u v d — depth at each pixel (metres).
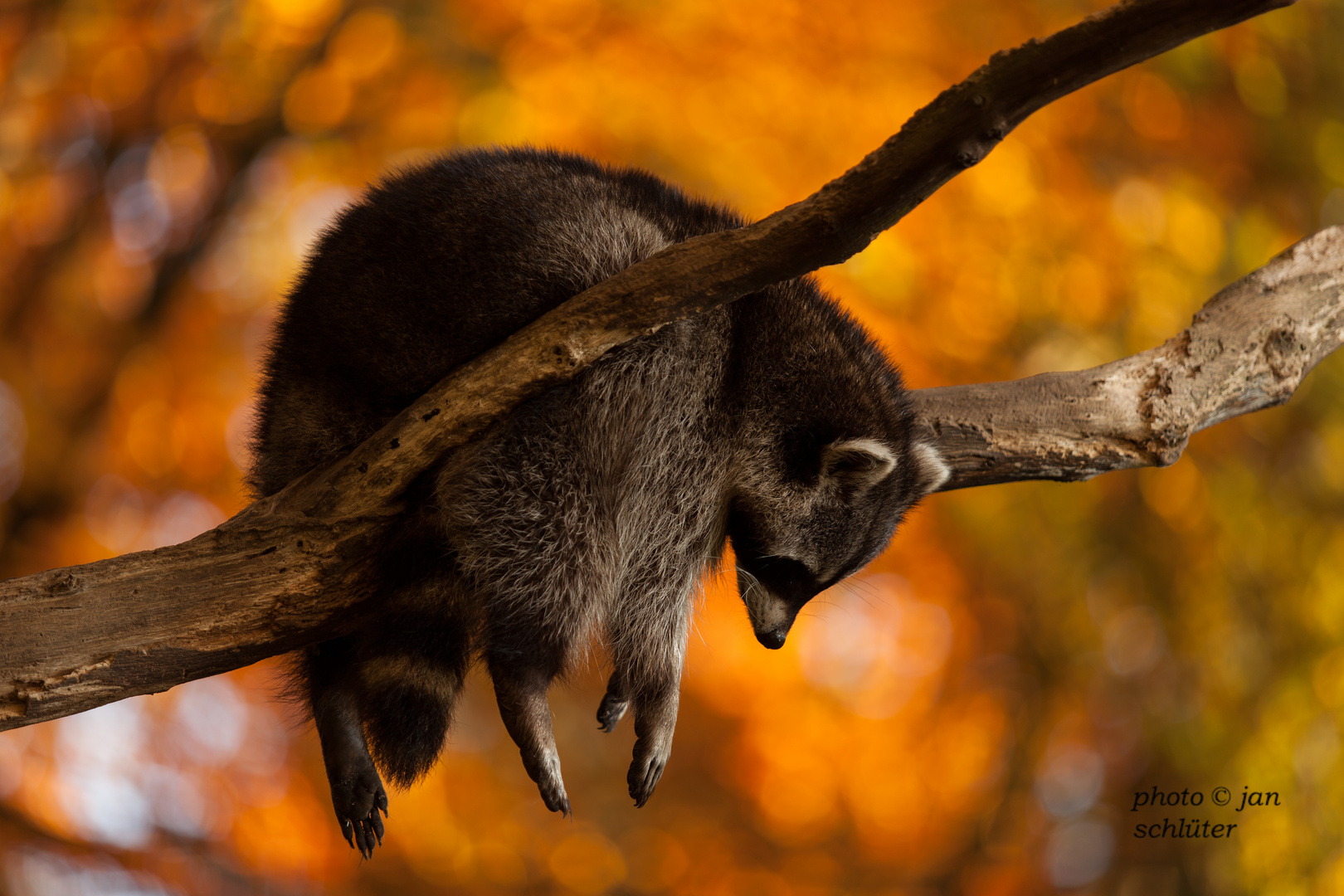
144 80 12.33
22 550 12.34
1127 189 12.16
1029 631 13.29
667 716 5.40
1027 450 5.97
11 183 12.25
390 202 4.95
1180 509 12.26
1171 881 12.15
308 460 4.85
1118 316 11.62
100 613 4.30
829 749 15.17
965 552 13.05
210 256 12.99
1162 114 12.09
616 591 5.28
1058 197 11.69
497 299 4.64
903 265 10.76
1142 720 12.63
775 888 15.05
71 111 12.51
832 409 5.36
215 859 12.77
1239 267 11.97
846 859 15.34
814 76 11.27
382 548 4.57
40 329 12.86
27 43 12.22
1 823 11.80
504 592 4.73
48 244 12.80
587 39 11.42
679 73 11.34
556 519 4.80
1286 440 12.44
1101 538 12.57
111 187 12.91
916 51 11.35
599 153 11.22
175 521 12.88
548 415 4.75
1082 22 3.29
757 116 11.11
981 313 11.38
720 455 5.35
